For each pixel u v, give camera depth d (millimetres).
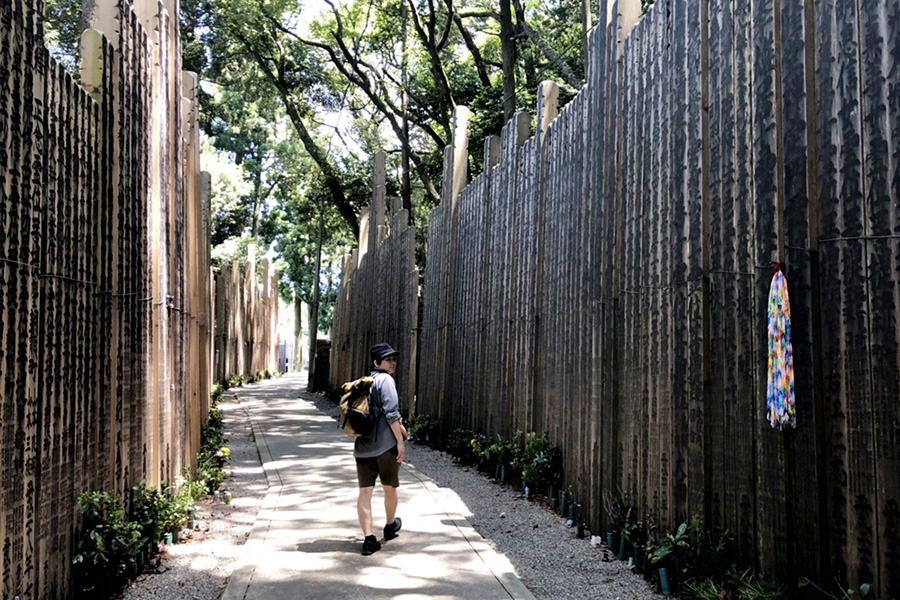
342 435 13250
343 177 25562
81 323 4195
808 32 3994
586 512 6379
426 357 13555
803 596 3885
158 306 5875
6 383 3279
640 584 4863
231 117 35188
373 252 18875
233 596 4434
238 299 29219
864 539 3615
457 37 23484
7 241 3291
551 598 4641
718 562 4387
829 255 3842
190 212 7844
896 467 3486
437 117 23062
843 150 3795
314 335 27641
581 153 7176
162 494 5547
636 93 5938
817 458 3828
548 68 18703
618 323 6113
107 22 4855
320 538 5816
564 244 7535
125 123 4992
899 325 3508
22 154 3447
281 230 44656
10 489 3311
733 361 4547
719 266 4684
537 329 8273
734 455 4484
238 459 10672
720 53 4734
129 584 4680
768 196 4250
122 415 4875
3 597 3225
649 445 5406
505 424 9125
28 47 3518
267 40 24078
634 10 6387
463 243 11641
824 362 3844
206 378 10164
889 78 3592
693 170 4961
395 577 4852
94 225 4414
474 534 5953
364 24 24625
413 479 8656
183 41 24922
